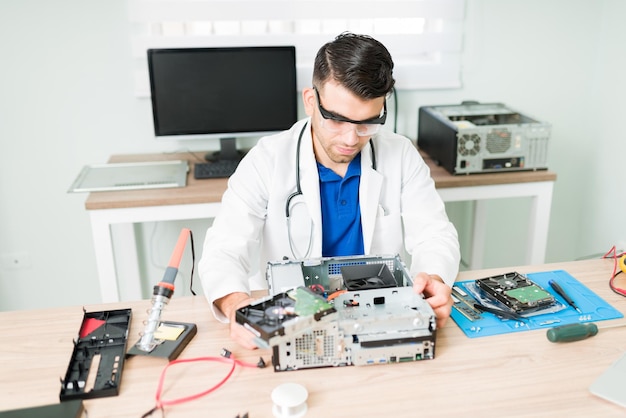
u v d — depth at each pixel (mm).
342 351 1061
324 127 1255
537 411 948
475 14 2506
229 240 1393
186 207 2043
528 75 2648
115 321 1224
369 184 1512
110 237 2051
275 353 1043
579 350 1114
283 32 2496
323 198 1521
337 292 1174
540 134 2207
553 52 2629
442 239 1437
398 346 1062
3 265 2566
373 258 1274
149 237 2607
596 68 2684
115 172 2262
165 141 2494
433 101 2623
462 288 1353
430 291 1186
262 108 2307
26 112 2355
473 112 2414
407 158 1585
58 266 2619
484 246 2930
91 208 1983
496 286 1313
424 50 2508
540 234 2336
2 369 1082
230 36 2361
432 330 1068
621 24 2500
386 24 2504
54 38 2275
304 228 1523
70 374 1043
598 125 2721
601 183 2752
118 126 2439
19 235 2535
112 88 2377
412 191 1564
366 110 1193
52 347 1148
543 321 1211
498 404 965
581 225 2945
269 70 2262
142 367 1075
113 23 2289
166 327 1188
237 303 1169
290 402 938
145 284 2699
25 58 2283
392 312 1080
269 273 1200
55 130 2402
